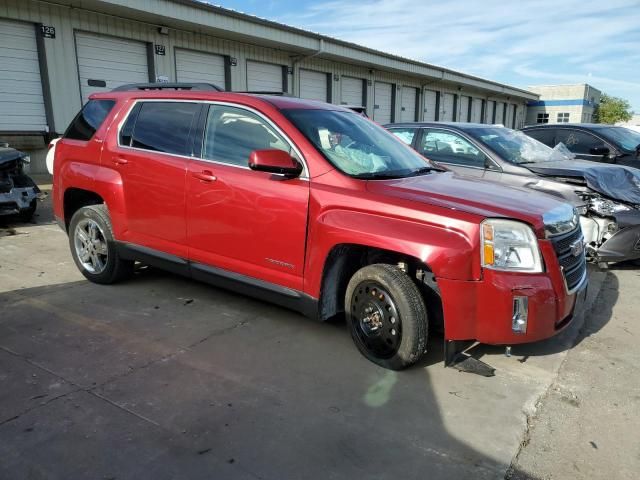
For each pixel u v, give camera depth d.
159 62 14.37
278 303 3.77
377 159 3.91
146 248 4.46
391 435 2.69
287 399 3.00
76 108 12.80
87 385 3.08
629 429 2.81
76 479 2.30
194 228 4.08
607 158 8.09
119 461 2.42
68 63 12.48
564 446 2.65
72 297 4.55
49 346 3.57
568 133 8.66
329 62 20.38
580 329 4.16
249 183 3.72
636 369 3.50
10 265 5.48
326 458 2.49
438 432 2.73
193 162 4.06
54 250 6.14
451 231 3.02
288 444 2.59
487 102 36.22
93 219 4.75
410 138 6.71
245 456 2.49
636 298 4.90
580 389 3.22
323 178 3.47
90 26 12.71
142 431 2.65
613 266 5.96
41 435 2.59
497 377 3.34
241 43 16.61
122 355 3.48
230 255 3.92
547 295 3.06
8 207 7.14
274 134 3.74
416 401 3.02
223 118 4.01
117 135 4.61
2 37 11.40
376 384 3.21
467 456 2.54
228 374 3.27
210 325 4.02
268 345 3.70
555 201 3.57
